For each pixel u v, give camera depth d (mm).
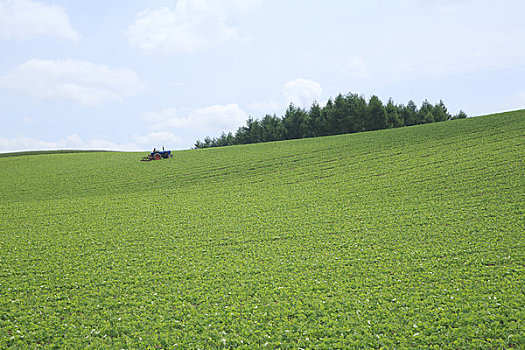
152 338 12570
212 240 23984
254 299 15320
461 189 31281
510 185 30391
